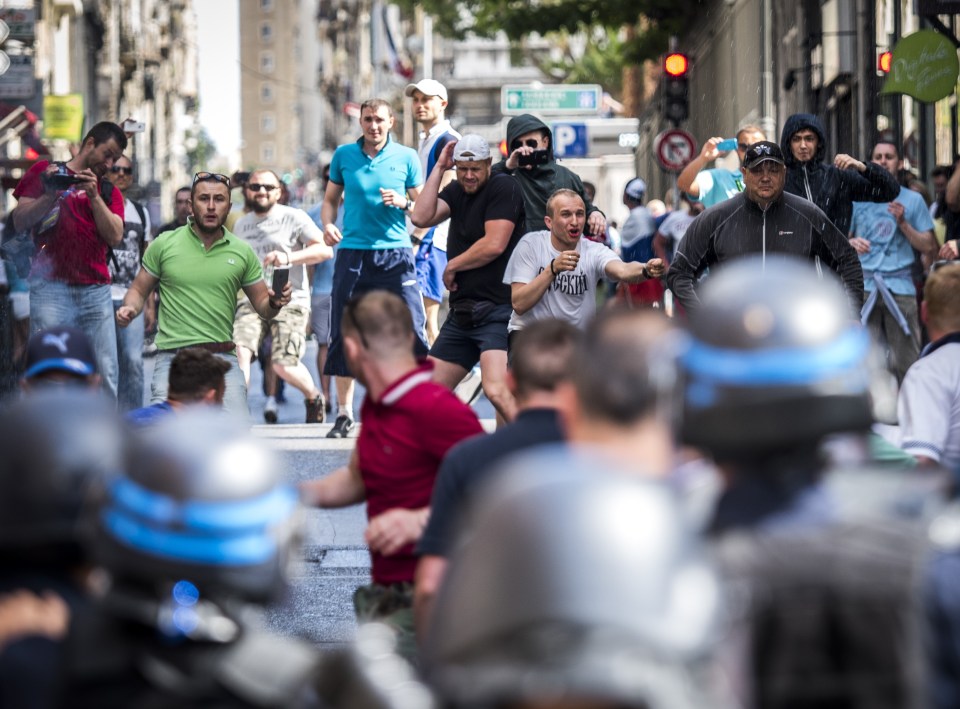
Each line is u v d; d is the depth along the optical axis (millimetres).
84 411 6039
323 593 17688
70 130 72062
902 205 27078
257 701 5469
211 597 5414
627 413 6453
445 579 4742
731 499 5902
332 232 27672
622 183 75625
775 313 5781
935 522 6082
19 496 5922
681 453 7152
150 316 35688
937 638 6285
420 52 163500
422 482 11836
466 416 11836
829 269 20203
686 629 4379
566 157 75250
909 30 38906
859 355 5824
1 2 51844
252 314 30625
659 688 4328
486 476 10086
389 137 27250
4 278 28844
